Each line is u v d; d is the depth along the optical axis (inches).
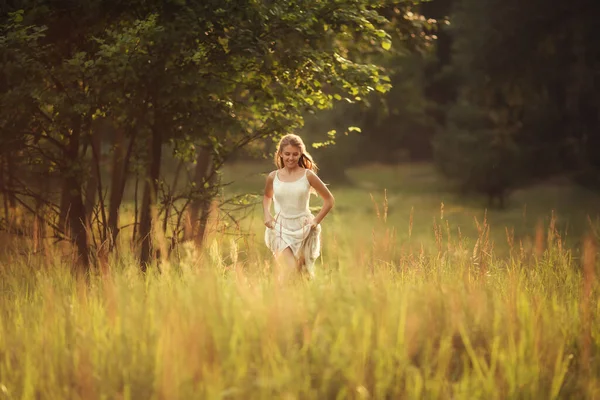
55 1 380.2
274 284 221.6
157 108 390.3
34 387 174.7
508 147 1408.7
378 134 2224.4
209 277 215.3
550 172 1523.1
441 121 2031.3
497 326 205.2
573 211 1178.0
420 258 291.0
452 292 217.2
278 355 175.3
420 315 205.9
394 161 2728.8
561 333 207.5
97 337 194.5
